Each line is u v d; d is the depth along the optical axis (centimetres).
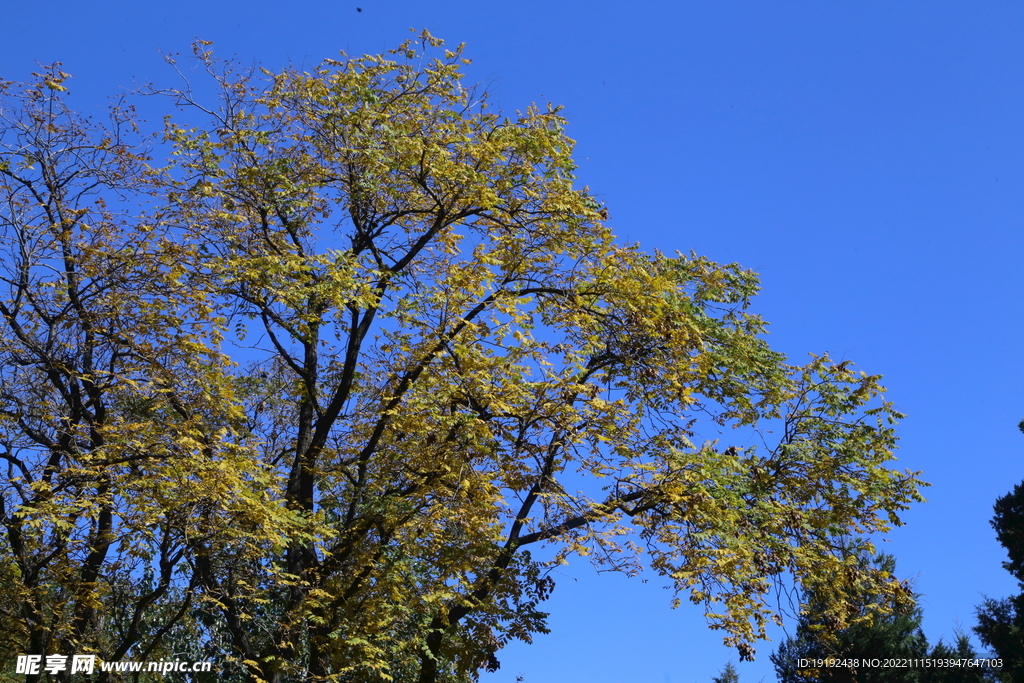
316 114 1894
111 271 1730
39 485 1499
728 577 1473
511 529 1803
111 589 1694
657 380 1778
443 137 1870
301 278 1803
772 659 2748
